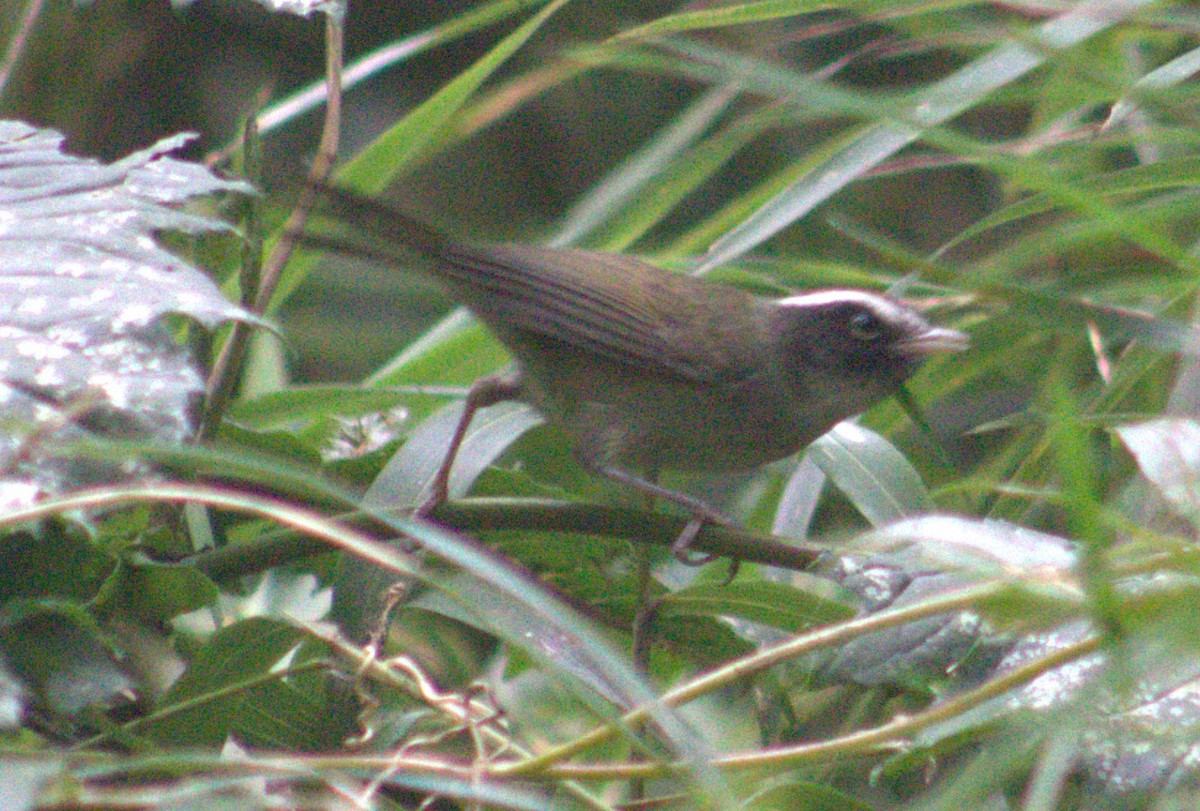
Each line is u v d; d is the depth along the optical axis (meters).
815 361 9.36
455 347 9.81
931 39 7.52
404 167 9.95
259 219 7.62
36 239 6.39
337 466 8.01
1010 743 5.01
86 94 12.94
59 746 5.97
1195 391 7.04
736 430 9.57
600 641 4.66
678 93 15.87
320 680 7.31
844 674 6.36
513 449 10.06
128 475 5.53
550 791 6.45
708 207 14.56
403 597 6.88
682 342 9.37
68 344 5.85
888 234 13.99
